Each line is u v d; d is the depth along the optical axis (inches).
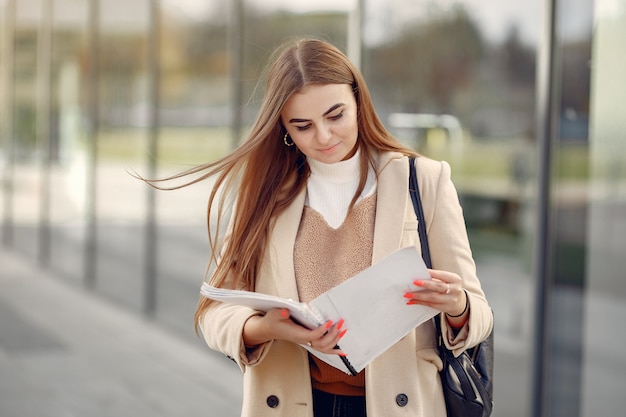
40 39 508.4
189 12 332.8
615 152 189.0
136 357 326.3
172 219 345.1
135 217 382.0
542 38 202.5
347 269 110.7
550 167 203.2
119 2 401.4
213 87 315.6
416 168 112.7
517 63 208.7
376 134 113.3
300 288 111.5
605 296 193.0
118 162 400.5
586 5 194.1
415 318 102.5
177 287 342.6
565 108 200.1
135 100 382.0
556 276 204.4
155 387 288.8
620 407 189.9
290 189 115.0
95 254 434.6
